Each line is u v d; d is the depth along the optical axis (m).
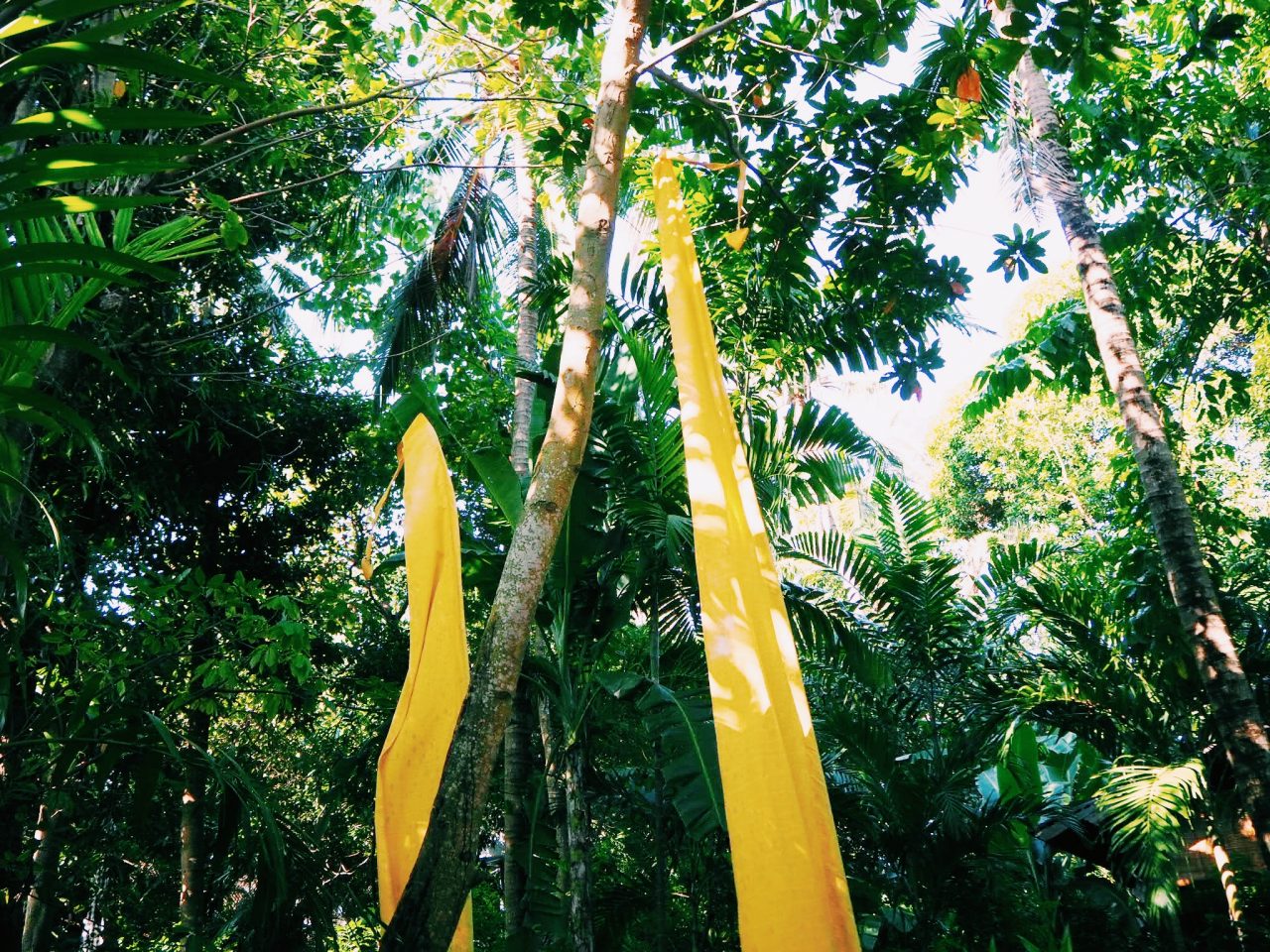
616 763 8.05
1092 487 16.14
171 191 4.88
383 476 9.39
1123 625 7.85
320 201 8.31
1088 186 9.03
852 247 4.61
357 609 7.13
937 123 4.24
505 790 5.95
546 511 2.22
